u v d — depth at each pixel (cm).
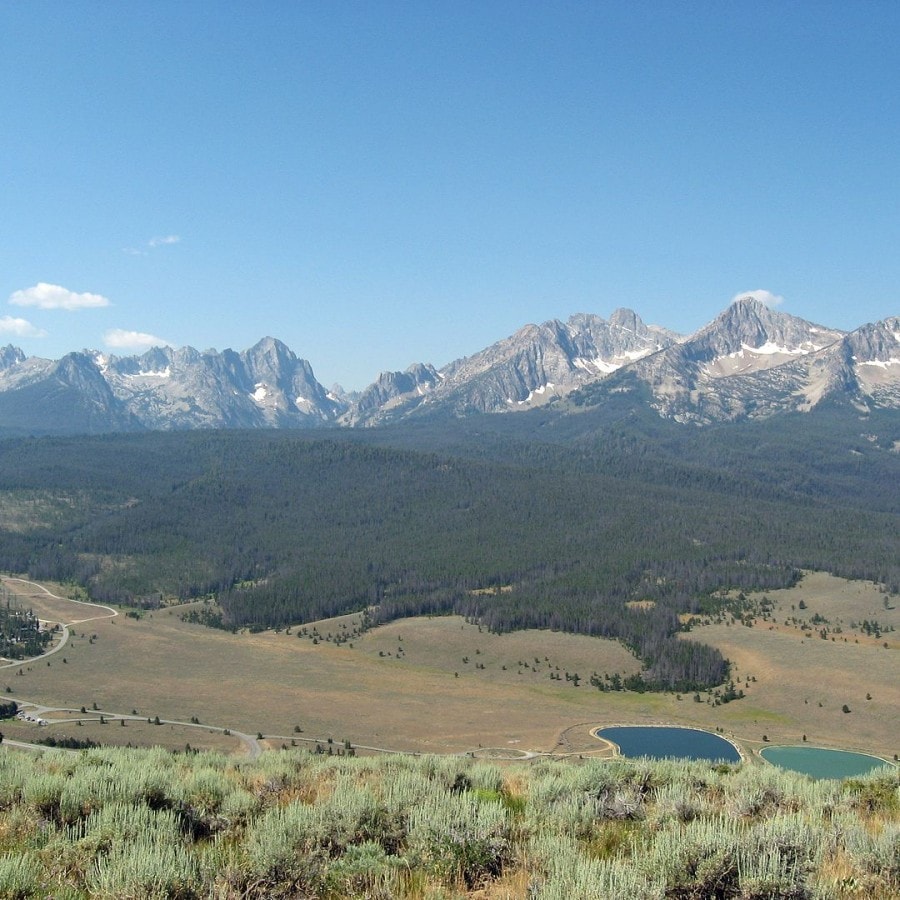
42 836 1358
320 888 1166
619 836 1427
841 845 1316
